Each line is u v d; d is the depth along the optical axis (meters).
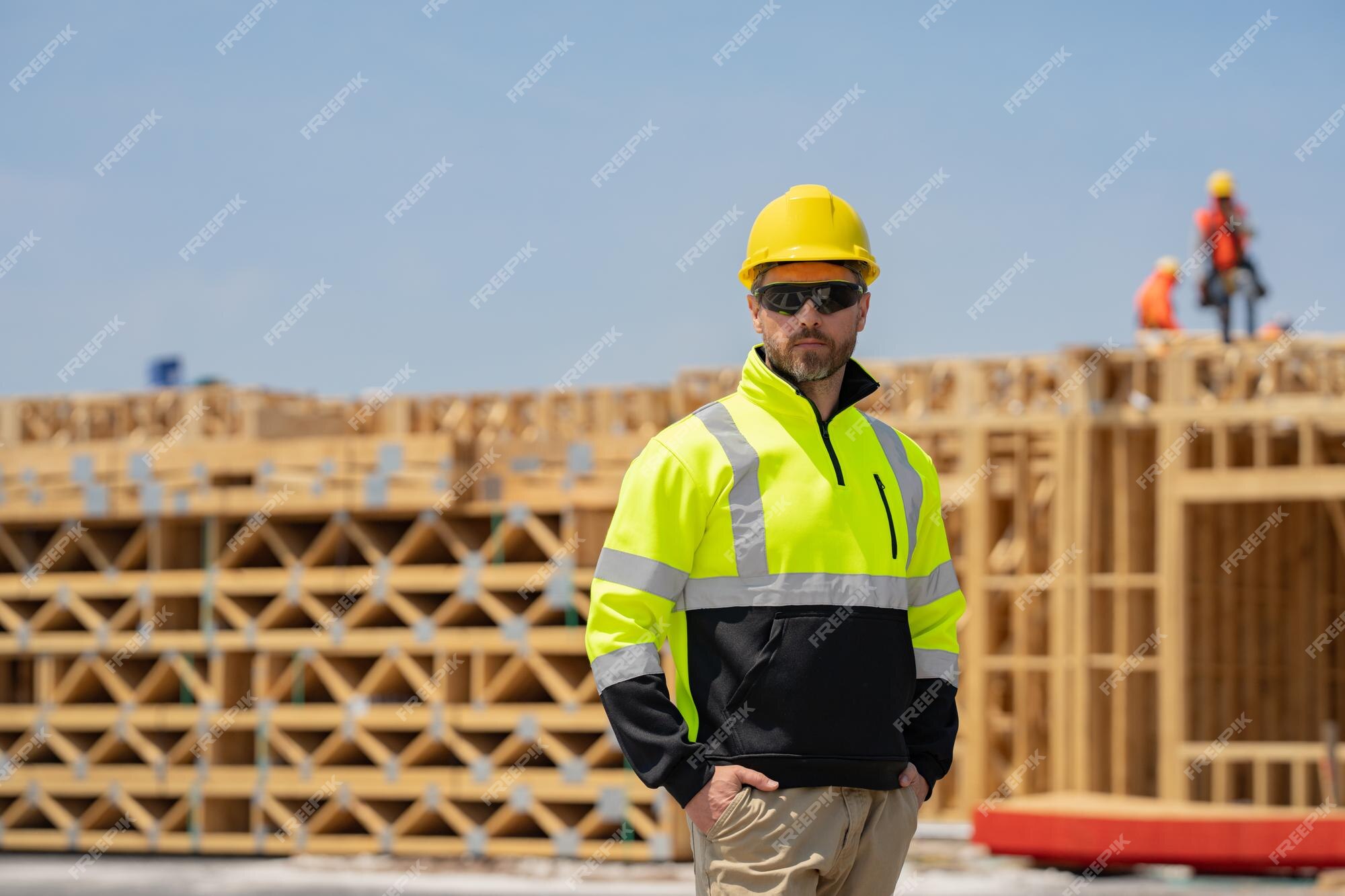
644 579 9.03
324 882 29.47
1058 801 31.75
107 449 34.06
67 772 33.84
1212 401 35.09
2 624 35.47
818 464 9.22
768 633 8.95
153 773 33.28
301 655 32.41
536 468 31.69
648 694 8.88
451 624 32.75
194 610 34.88
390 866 30.91
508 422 39.62
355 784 31.92
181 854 33.97
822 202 9.51
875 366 38.75
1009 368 37.34
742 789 8.88
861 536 9.20
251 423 34.22
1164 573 34.59
